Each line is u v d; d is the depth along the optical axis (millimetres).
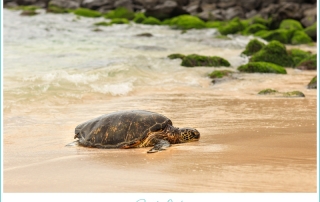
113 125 11508
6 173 9414
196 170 9070
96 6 69188
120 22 54156
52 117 14984
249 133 12125
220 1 72062
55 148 11422
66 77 20359
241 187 8164
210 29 51438
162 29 50812
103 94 18609
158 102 17234
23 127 13719
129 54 29406
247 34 47688
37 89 18375
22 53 28531
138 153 10656
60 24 49906
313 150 10312
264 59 28750
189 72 24531
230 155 10031
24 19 52812
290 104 16625
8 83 19406
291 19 51031
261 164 9320
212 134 12086
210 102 17172
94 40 37062
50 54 28391
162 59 28109
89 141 11500
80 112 15641
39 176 9180
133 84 20906
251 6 70062
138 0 71062
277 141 11180
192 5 69438
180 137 11375
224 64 27406
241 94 19188
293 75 25109
